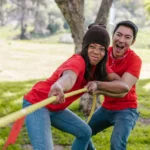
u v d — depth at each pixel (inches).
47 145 98.3
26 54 667.4
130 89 126.9
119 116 133.1
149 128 234.1
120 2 1963.6
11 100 291.9
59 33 1657.2
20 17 1640.0
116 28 134.3
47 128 101.9
